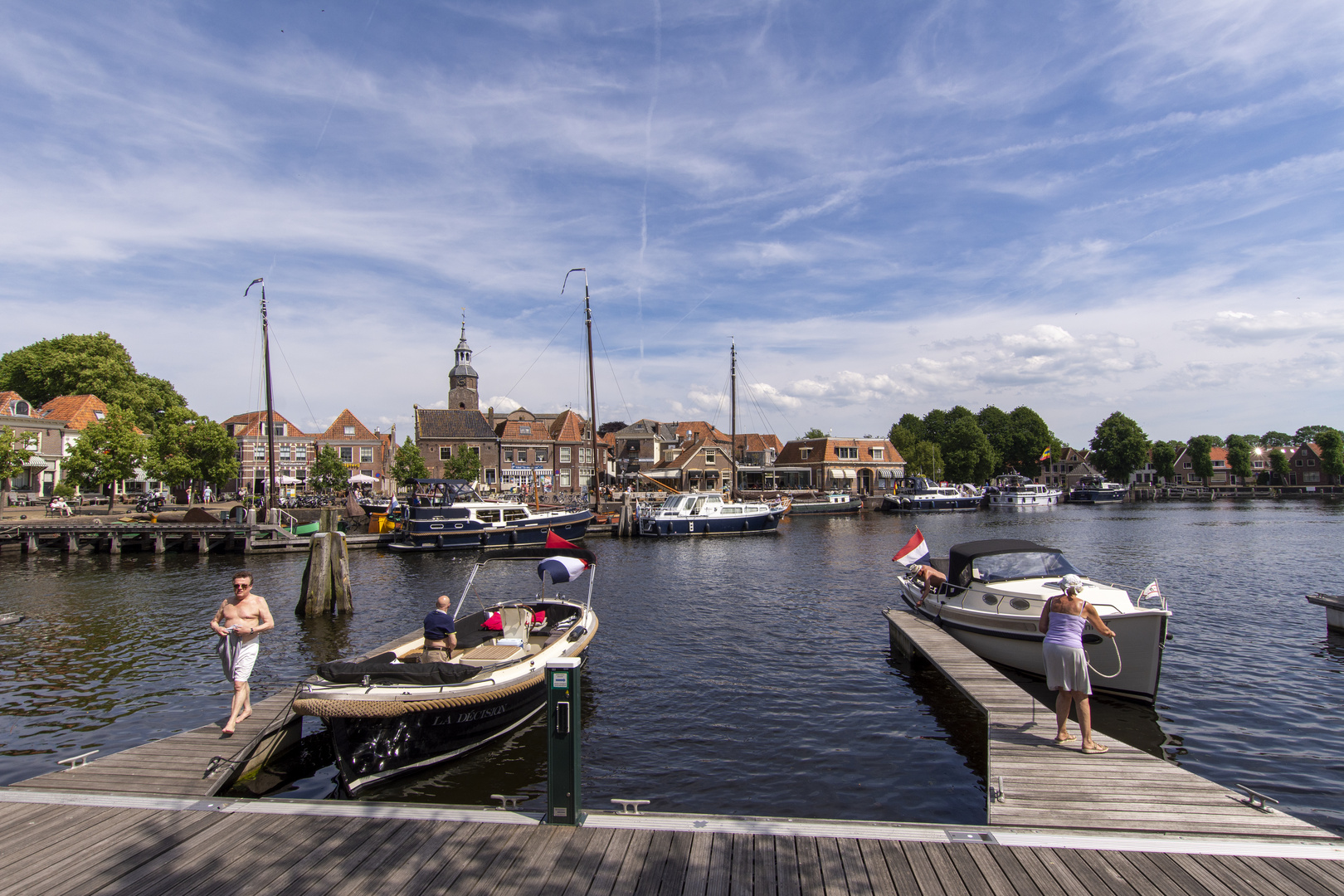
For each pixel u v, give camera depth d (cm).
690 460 7006
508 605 1305
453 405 7175
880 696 1148
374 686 809
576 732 569
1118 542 3628
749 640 1519
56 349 6028
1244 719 1030
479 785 837
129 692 1219
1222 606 1845
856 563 2823
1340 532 4112
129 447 4372
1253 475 11112
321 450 5791
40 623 1786
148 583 2441
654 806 777
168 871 510
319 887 489
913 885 481
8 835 568
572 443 6800
